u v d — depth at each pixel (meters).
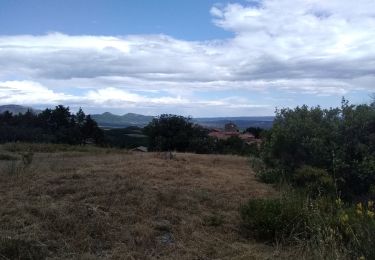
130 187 8.46
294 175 9.82
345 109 10.66
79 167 10.98
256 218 6.75
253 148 14.84
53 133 36.41
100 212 6.96
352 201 8.67
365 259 4.74
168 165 11.92
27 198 7.51
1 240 5.41
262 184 10.35
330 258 5.06
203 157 15.51
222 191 9.23
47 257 5.32
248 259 5.68
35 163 12.28
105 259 5.41
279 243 6.37
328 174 9.52
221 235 6.71
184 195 8.41
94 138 39.34
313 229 6.06
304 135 10.46
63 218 6.45
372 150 10.05
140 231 6.41
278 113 11.48
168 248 6.01
